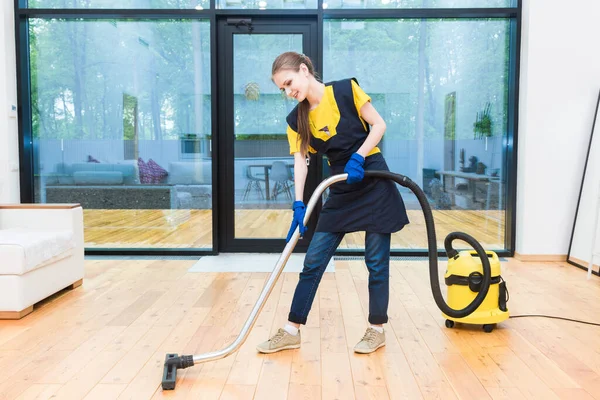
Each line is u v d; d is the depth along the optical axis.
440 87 4.64
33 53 4.73
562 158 4.35
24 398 1.88
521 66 4.46
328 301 3.17
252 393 1.92
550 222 4.39
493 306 2.60
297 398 1.87
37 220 3.39
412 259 4.52
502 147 4.66
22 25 4.66
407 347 2.39
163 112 4.71
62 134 4.77
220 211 4.72
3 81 4.51
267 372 2.10
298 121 2.25
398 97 4.65
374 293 2.34
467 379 2.04
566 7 4.29
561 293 3.35
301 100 2.17
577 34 4.29
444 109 4.65
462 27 4.61
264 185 4.71
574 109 4.32
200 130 4.70
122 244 4.77
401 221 2.31
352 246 4.68
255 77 4.66
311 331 2.61
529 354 2.30
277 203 4.71
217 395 1.90
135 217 4.77
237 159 4.70
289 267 4.14
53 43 4.72
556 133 4.34
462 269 2.58
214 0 4.55
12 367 2.16
